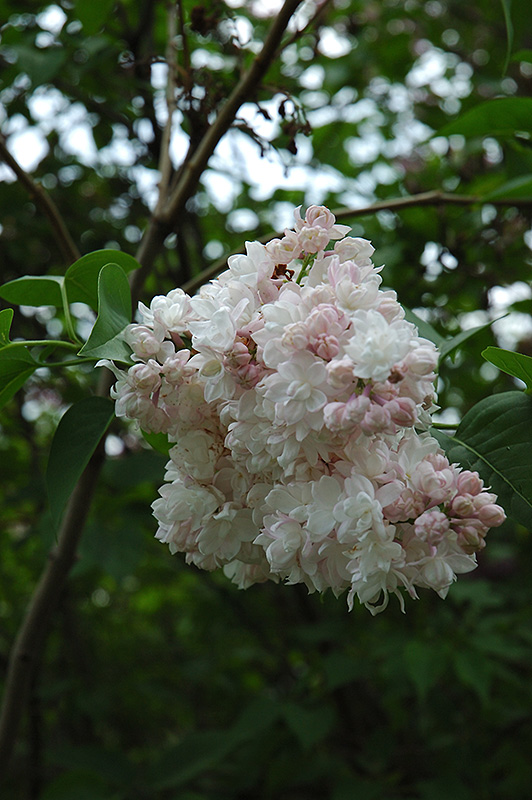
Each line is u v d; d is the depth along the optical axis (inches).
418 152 49.8
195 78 28.0
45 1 40.0
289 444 17.3
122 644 65.7
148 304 42.6
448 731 41.5
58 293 23.7
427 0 57.9
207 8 33.8
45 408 54.9
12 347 20.2
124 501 34.9
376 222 42.5
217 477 19.1
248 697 54.8
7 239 42.8
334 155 50.8
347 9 52.6
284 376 17.0
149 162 40.9
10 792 53.0
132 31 40.1
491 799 40.0
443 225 39.7
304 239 18.7
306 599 45.9
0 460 45.9
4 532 49.9
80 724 51.6
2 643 64.4
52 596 26.5
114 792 37.4
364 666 38.4
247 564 20.4
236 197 47.2
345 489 17.1
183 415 18.6
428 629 40.5
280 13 24.1
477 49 59.7
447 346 23.2
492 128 28.9
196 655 63.9
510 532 54.1
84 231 45.0
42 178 44.2
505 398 20.7
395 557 17.1
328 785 41.8
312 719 38.1
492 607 46.1
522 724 42.8
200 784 40.8
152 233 27.0
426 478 17.2
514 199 29.4
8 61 42.0
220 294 18.5
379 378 16.5
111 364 18.7
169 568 60.0
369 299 17.5
